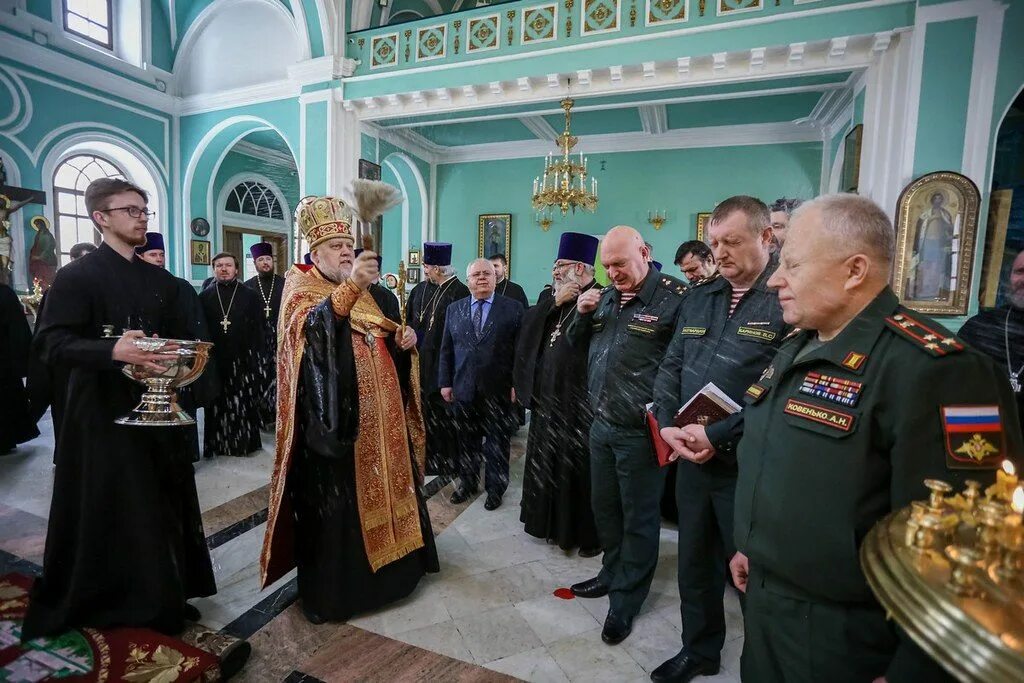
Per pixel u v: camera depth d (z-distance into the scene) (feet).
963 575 1.61
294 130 25.76
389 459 6.39
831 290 2.74
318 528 5.98
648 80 19.58
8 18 21.83
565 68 20.16
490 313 9.88
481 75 21.52
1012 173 17.76
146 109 27.35
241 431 12.48
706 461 4.70
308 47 24.38
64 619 5.10
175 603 5.43
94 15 25.99
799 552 2.69
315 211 6.19
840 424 2.58
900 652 2.12
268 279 14.61
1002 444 2.26
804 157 25.81
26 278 22.58
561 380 7.73
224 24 27.63
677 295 5.73
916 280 15.26
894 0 15.78
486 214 30.86
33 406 7.58
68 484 5.27
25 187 22.71
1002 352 6.65
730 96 20.08
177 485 5.74
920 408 2.33
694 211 27.58
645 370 5.66
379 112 23.97
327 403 5.40
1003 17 14.70
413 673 5.28
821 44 16.75
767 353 4.45
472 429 10.18
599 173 28.94
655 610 6.52
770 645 2.95
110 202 5.32
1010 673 1.30
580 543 7.84
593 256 7.68
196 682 4.73
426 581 7.07
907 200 15.21
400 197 5.72
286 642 5.72
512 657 5.57
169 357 4.66
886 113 16.33
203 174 29.43
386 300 8.89
